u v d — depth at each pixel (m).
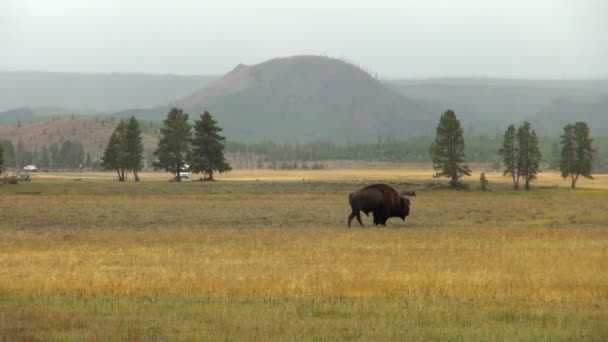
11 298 59.12
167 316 51.72
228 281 66.88
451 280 67.12
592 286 64.19
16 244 104.62
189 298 58.91
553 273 72.06
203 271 74.25
